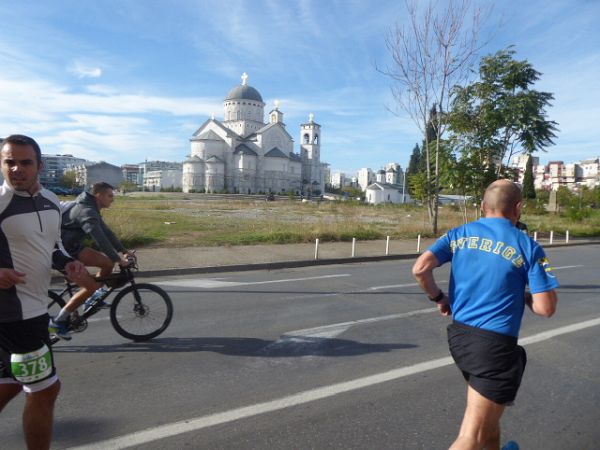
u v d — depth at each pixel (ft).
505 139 64.03
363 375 14.62
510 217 8.63
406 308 23.94
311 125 359.66
